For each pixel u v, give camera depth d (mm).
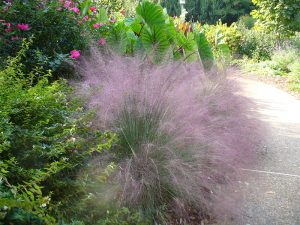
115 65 3502
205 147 3156
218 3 26000
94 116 2967
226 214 2965
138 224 2469
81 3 5594
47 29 4207
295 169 4207
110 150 2873
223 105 4145
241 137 3814
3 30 3922
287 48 14234
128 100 3123
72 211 2254
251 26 22141
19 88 2727
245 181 3643
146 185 2711
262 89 9664
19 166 2223
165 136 3025
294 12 12672
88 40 4570
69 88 3330
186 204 2904
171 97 3248
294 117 6785
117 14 8742
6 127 2299
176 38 6355
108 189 2570
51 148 2350
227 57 7059
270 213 3123
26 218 1574
